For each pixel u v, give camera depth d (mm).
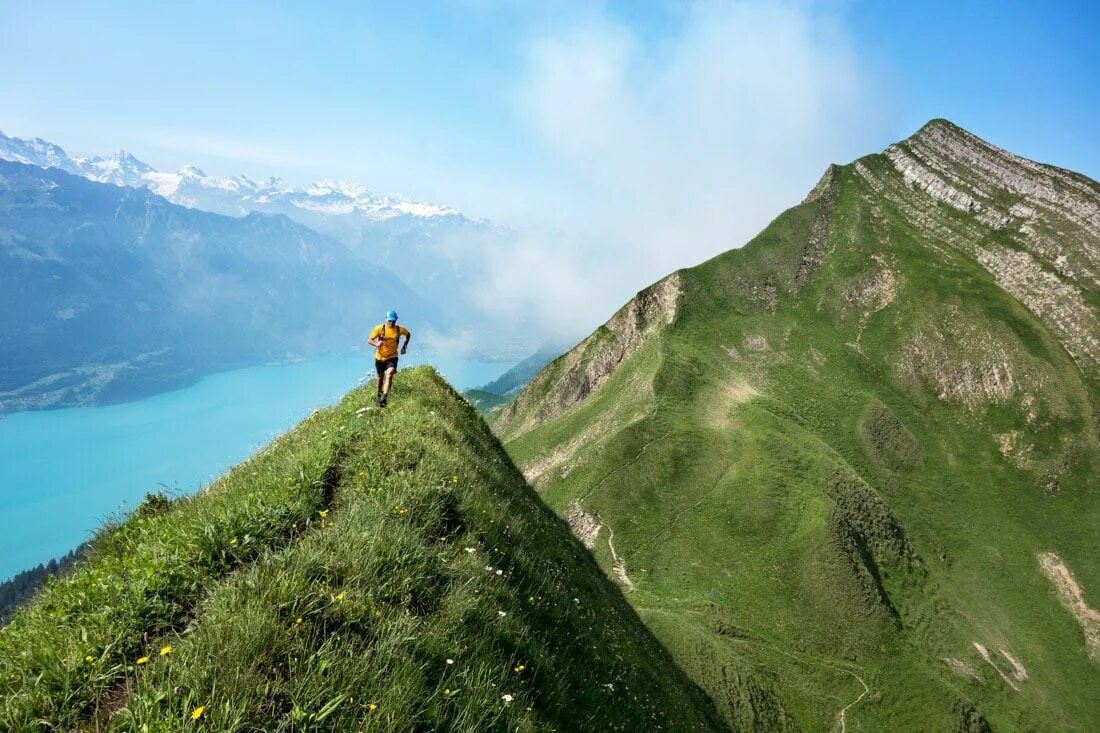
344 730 5387
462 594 8477
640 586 89188
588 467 112062
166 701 5297
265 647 5848
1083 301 145000
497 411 183250
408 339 19453
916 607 88188
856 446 123500
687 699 21484
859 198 199500
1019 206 175375
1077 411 126875
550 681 8852
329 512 10062
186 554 7723
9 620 7324
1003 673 80562
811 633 79188
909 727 68562
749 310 160250
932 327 149500
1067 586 101188
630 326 160375
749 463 105062
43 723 5262
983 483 121750
